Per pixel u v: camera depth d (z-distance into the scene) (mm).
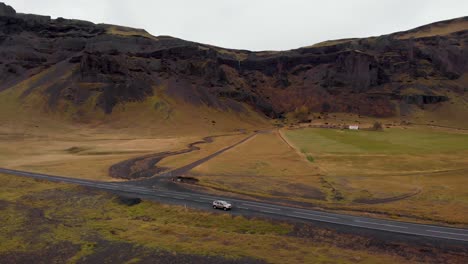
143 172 92938
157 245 44156
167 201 64625
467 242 44344
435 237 46062
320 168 97688
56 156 121438
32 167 99812
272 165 102812
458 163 101750
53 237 47875
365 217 54781
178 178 83750
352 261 38844
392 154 119500
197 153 128250
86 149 137750
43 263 40062
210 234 48344
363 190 73188
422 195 68938
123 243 45125
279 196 68250
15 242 46250
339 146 142000
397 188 74812
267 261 39094
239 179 83688
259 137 188625
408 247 43031
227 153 128250
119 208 62438
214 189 73812
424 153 121000
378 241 45062
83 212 60375
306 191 72562
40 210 61344
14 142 150875
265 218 54156
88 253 42250
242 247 43438
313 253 41281
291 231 49625
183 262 39312
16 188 77000
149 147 145000
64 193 72125
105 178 85688
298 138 175875
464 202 63375
